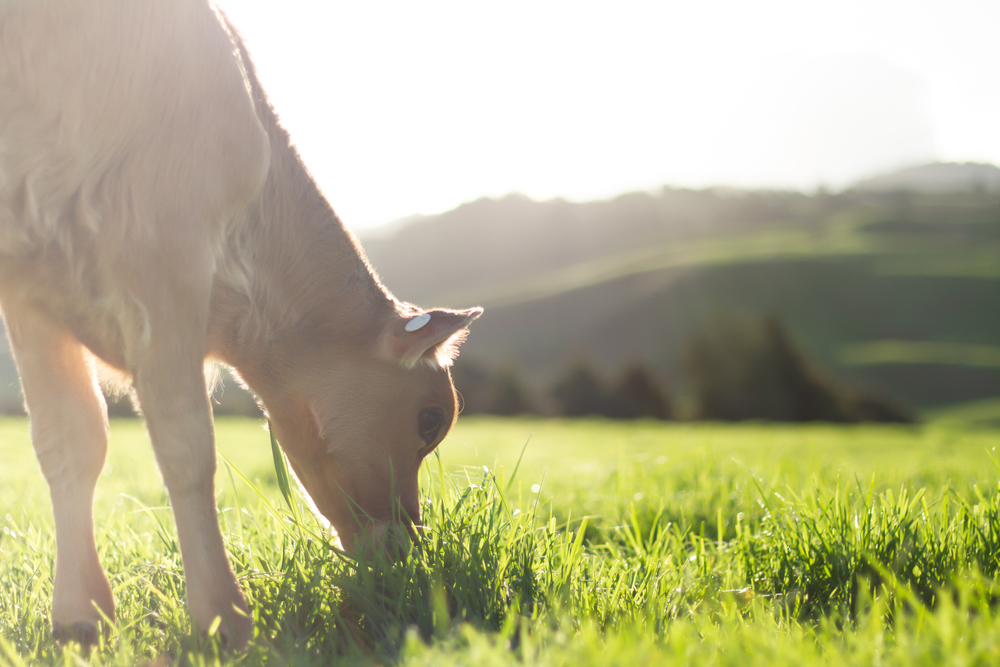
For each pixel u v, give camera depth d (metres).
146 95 2.34
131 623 2.46
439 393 3.03
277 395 2.95
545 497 4.48
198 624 2.30
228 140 2.52
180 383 2.35
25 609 2.61
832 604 2.70
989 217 157.38
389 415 2.94
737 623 2.32
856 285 105.38
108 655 2.26
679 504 4.33
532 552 2.82
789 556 3.06
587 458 9.51
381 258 166.62
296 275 2.89
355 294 2.99
